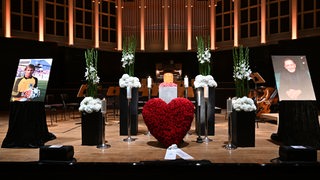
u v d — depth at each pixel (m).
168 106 4.80
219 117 9.01
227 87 12.41
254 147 4.75
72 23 12.52
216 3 13.47
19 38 10.70
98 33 13.22
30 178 2.42
